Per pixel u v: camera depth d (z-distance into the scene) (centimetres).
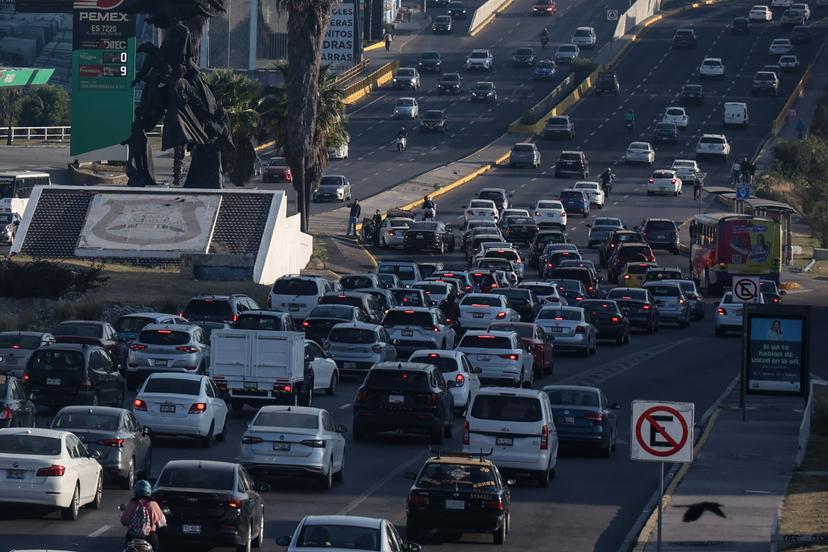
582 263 19850
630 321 17062
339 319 13488
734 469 8731
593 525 7194
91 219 18350
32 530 6488
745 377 10788
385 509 7375
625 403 11744
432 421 9356
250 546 6175
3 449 6681
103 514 6950
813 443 9800
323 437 7775
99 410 7638
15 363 10850
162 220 18325
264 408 7938
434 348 13438
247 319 12362
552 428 8394
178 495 5969
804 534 6141
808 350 10700
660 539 5769
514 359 11962
